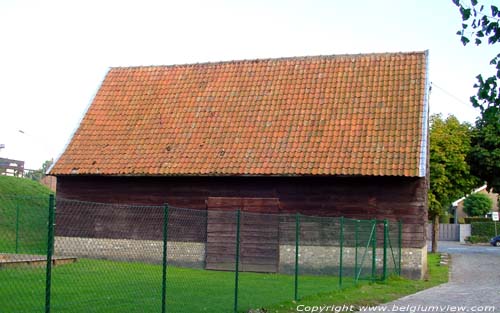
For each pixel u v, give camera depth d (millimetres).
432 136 44531
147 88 29547
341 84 27188
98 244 26438
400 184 23922
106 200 26625
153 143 26750
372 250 23062
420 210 23688
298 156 24641
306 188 24750
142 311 13578
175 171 25234
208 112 27578
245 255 24953
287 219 24750
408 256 23734
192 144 26297
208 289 17750
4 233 18906
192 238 25625
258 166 24625
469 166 45500
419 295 19250
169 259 25688
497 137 44844
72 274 18328
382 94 26203
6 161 47188
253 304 15273
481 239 66625
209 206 25516
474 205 85125
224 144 25938
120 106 28891
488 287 21938
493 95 9125
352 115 25719
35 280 16438
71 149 27203
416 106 25281
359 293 18734
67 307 13438
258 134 26000
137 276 19406
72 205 26828
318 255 24281
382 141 24391
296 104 26859
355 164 23781
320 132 25391
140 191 26344
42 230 19875
